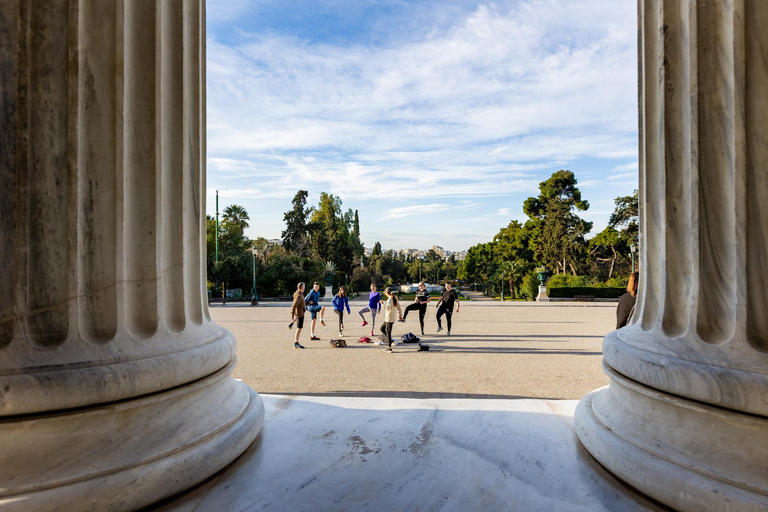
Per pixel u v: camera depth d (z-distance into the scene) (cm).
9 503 166
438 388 679
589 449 243
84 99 202
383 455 250
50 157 192
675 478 189
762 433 182
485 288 7450
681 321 220
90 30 204
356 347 1073
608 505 198
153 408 211
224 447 229
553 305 2642
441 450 257
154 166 223
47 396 176
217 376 247
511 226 6462
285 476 226
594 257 5844
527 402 350
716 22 204
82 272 199
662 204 231
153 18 225
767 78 191
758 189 192
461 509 195
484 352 995
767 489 172
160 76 227
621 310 503
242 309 2419
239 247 4566
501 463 240
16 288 184
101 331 204
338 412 326
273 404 347
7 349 180
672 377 202
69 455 183
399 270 11988
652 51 244
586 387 680
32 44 190
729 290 200
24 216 186
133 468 192
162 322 226
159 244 225
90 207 202
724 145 201
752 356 186
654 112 243
